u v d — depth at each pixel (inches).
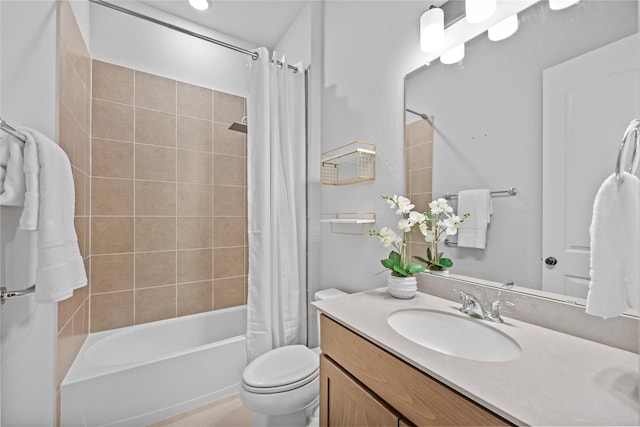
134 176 81.2
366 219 65.5
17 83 45.9
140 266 82.0
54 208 40.3
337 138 76.1
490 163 41.4
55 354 47.9
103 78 77.0
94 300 75.7
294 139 76.5
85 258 70.3
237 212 98.5
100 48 76.8
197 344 87.2
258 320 68.9
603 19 30.5
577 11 32.5
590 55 31.5
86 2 71.2
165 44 86.7
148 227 83.3
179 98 88.4
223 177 95.9
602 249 23.5
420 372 27.2
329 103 79.9
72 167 58.5
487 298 41.1
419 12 52.4
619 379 23.5
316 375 53.9
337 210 76.1
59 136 49.4
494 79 40.8
